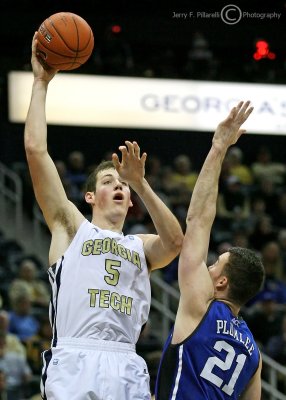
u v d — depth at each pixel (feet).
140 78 56.39
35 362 44.39
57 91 55.26
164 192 64.28
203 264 20.39
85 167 74.13
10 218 65.87
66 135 74.13
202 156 74.28
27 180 66.13
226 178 67.00
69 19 21.35
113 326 19.76
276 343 47.83
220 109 56.95
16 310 46.60
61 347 19.69
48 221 20.84
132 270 20.42
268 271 56.44
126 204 21.25
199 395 19.65
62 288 20.03
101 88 55.93
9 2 73.00
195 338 19.88
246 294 20.68
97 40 71.92
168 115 56.59
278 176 70.08
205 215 20.59
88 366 19.34
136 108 56.24
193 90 56.90
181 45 72.18
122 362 19.66
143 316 20.49
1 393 38.83
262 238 60.18
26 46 71.56
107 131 74.28
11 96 54.65
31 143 20.49
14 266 57.52
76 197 60.70
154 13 72.23
